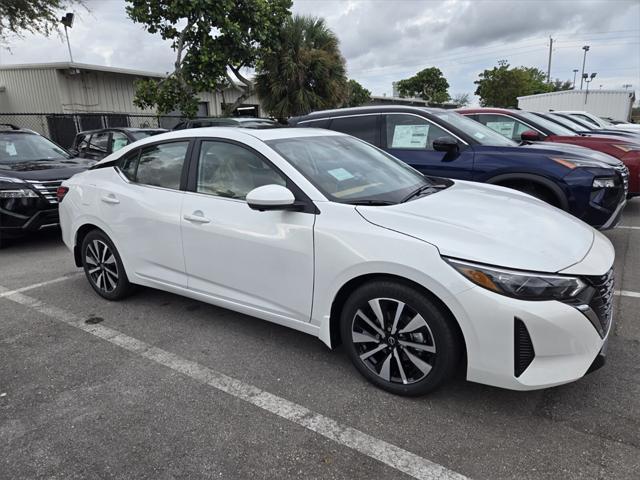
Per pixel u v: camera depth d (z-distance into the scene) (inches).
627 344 129.3
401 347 105.2
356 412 103.2
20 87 653.3
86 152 404.5
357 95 1221.7
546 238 103.0
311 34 641.6
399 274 99.5
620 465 85.6
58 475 86.6
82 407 107.0
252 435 96.7
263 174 125.3
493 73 1656.0
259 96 653.9
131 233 153.0
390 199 120.0
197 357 128.8
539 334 90.0
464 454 89.7
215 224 129.6
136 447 93.7
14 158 275.1
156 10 440.5
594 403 103.7
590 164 191.3
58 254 238.7
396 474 85.4
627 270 192.1
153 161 151.9
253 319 152.3
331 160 134.0
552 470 85.0
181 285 144.0
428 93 1983.3
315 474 85.9
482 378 95.8
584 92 1003.9
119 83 693.3
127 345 136.5
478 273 92.3
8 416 104.2
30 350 134.5
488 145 209.0
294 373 119.6
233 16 487.5
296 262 115.2
